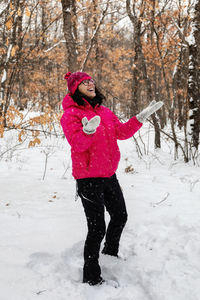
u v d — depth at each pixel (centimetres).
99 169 223
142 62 913
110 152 233
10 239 289
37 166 627
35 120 449
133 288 220
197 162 681
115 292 216
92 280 222
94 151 222
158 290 212
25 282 220
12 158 682
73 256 264
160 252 270
